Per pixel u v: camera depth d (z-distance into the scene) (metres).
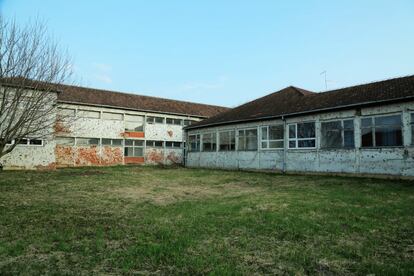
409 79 15.98
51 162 22.64
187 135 28.12
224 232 5.76
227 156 23.34
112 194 10.64
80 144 27.25
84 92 29.02
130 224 6.34
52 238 5.38
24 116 13.63
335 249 4.83
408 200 8.80
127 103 30.36
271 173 19.14
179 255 4.54
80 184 13.31
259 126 20.84
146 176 17.56
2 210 7.65
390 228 5.95
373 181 13.49
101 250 4.80
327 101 17.64
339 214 7.07
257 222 6.44
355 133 15.59
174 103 35.75
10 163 21.23
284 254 4.64
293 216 6.90
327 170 16.70
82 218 6.90
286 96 23.27
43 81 14.23
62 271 4.02
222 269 4.02
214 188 12.43
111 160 29.00
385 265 4.15
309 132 17.77
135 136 30.64
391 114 14.33
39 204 8.56
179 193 11.02
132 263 4.24
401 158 13.89
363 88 17.69
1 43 12.87
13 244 5.03
